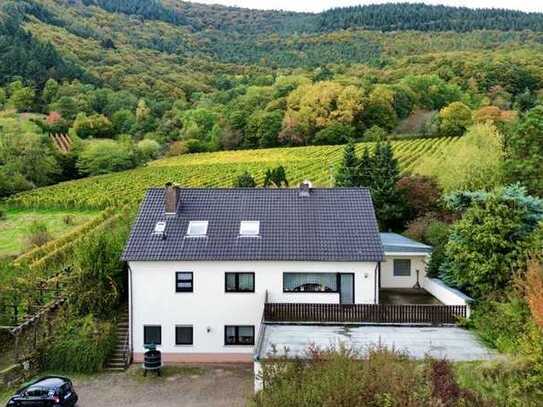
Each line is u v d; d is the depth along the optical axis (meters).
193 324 36.81
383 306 33.84
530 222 36.03
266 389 22.80
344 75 190.12
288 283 36.75
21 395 29.31
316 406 20.36
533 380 25.09
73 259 50.12
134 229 38.75
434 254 43.00
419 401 20.53
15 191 114.50
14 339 38.47
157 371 34.94
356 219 39.41
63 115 180.50
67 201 95.19
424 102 148.75
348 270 36.44
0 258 53.88
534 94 145.00
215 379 34.06
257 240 37.75
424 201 62.84
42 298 41.69
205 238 37.97
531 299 26.61
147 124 176.75
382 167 64.88
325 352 24.17
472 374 26.25
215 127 156.88
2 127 137.38
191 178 106.25
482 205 37.34
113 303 40.25
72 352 35.34
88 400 31.30
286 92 169.88
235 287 36.81
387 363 22.22
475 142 68.94
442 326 33.56
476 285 35.66
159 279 36.78
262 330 31.66
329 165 99.50
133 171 125.50
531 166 56.09
